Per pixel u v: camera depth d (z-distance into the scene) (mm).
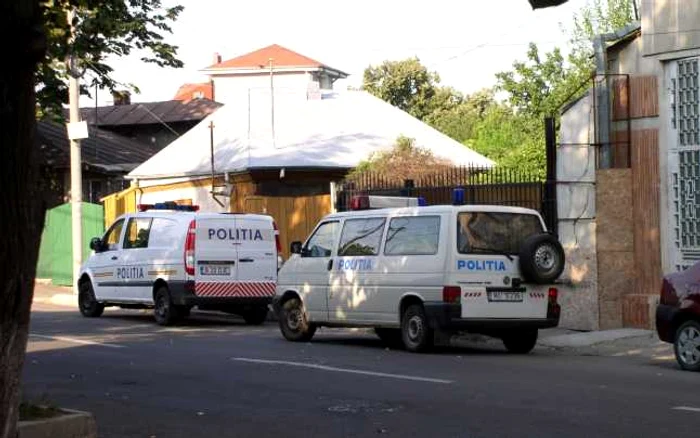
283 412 9016
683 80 15539
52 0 10930
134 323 19641
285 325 16031
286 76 58969
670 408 8875
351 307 14805
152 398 9969
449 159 27812
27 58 4715
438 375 11281
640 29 16156
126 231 20125
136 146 40938
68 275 29562
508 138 31531
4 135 4742
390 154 24688
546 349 14750
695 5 15328
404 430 8094
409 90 59312
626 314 16016
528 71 31250
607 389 10086
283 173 27156
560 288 16734
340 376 11250
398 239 14250
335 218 15555
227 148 30188
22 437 6633
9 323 4918
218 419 8773
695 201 15336
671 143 15672
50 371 12070
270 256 19234
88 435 7141
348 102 34688
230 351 14141
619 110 16391
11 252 4844
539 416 8531
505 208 13875
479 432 7934
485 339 16016
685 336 11930
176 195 29922
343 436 7930
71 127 24531
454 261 13359
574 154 16672
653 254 15867
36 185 5020
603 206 16281
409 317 13922
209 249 18578
